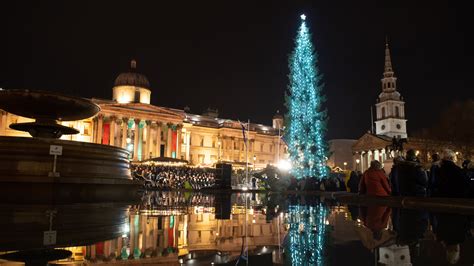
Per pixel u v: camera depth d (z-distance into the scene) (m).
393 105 94.38
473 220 7.22
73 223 6.60
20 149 11.43
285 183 33.16
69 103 14.27
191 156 87.31
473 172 14.32
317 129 38.03
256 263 3.52
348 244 4.60
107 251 4.14
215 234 6.00
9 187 11.05
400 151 35.12
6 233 5.21
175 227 6.90
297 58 39.09
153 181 38.28
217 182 36.53
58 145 11.82
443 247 4.21
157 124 76.56
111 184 13.42
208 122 92.19
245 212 10.89
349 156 95.19
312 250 4.21
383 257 3.67
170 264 3.53
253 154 94.69
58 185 11.47
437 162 11.83
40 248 4.11
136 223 7.27
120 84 82.00
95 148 12.97
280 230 6.41
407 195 11.88
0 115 62.28
